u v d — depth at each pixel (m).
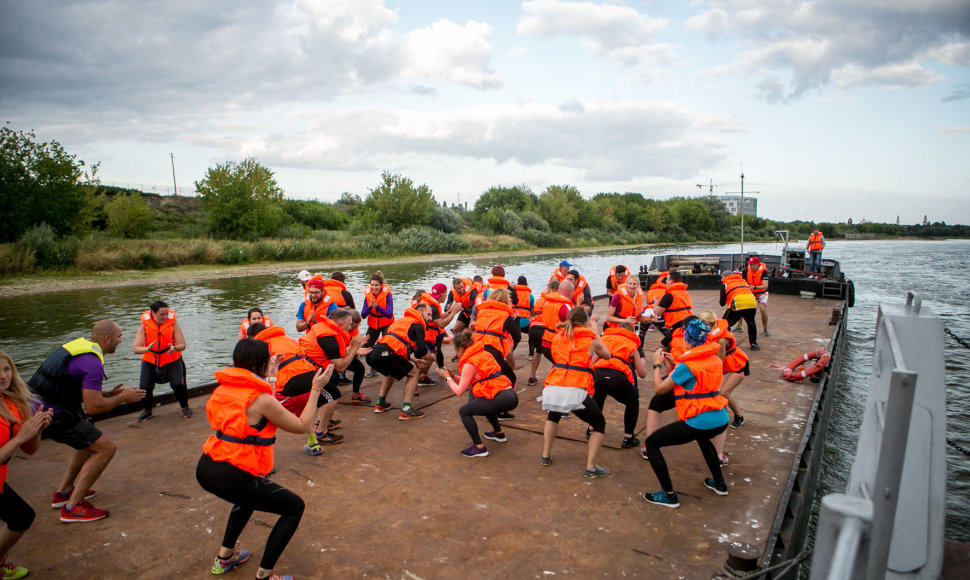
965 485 7.49
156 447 6.12
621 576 3.81
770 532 4.23
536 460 5.78
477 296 9.54
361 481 5.28
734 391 8.10
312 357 6.01
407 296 25.47
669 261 23.78
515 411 7.44
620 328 5.95
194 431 6.63
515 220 76.44
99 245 35.44
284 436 6.46
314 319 8.08
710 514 4.66
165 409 7.50
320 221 67.25
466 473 5.46
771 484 5.22
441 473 5.46
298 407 5.68
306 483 5.23
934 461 2.88
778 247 81.19
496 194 91.38
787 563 3.65
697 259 23.98
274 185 52.16
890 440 2.20
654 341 11.83
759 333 12.15
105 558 4.02
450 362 10.20
